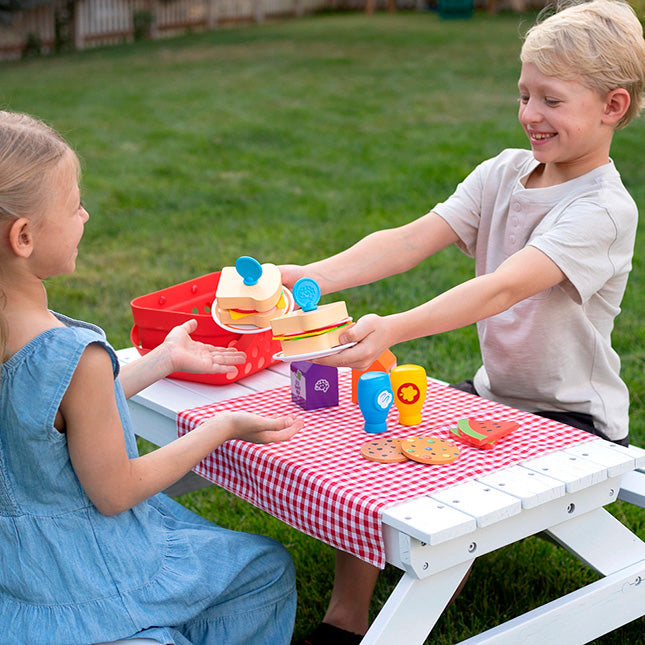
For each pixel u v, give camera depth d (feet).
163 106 28.37
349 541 4.92
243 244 16.07
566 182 6.64
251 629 5.40
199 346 6.06
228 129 25.44
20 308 4.73
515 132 24.68
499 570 7.57
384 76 33.71
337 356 5.42
